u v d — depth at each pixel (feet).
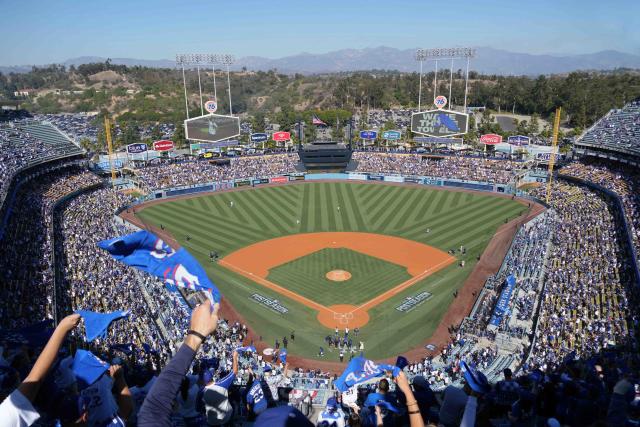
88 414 25.86
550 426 27.99
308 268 194.49
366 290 174.70
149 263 26.91
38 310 125.39
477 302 163.12
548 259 184.34
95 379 27.14
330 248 216.33
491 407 43.60
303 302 166.40
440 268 192.65
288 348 139.13
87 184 285.23
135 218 258.98
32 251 167.94
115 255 26.78
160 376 16.01
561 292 151.02
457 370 120.78
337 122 586.86
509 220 246.68
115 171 326.03
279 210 277.64
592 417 39.63
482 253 206.18
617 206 224.94
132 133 551.59
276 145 431.43
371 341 142.72
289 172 353.31
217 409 35.73
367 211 272.92
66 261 173.06
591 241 190.08
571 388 42.91
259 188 329.72
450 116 343.46
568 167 301.43
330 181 347.36
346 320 154.40
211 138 352.49
